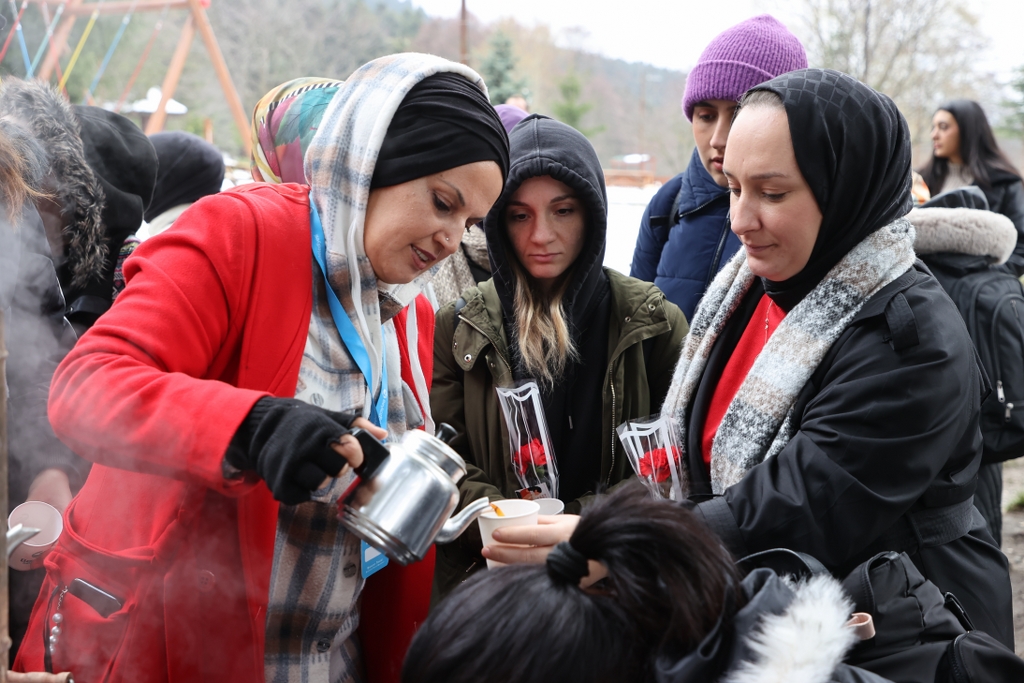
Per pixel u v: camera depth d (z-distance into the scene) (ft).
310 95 6.68
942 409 4.41
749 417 4.98
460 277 7.82
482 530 4.47
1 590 2.81
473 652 2.84
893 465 4.35
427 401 5.21
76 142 6.09
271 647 4.60
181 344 3.86
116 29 86.28
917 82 61.62
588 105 112.57
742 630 2.85
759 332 5.58
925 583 4.19
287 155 6.67
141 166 7.36
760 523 4.43
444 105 4.18
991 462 8.04
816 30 57.88
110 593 4.01
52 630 4.10
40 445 5.24
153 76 90.07
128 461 3.57
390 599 5.16
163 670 4.10
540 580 2.99
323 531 4.38
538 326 6.15
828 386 4.69
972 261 8.30
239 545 4.09
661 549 2.87
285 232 4.28
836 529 4.37
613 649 2.82
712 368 5.68
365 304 4.46
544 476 5.60
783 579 3.34
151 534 4.05
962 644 3.77
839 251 4.88
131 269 4.08
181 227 4.14
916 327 4.48
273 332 4.15
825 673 2.80
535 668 2.77
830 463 4.40
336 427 3.35
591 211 6.01
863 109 4.71
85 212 5.98
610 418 6.20
